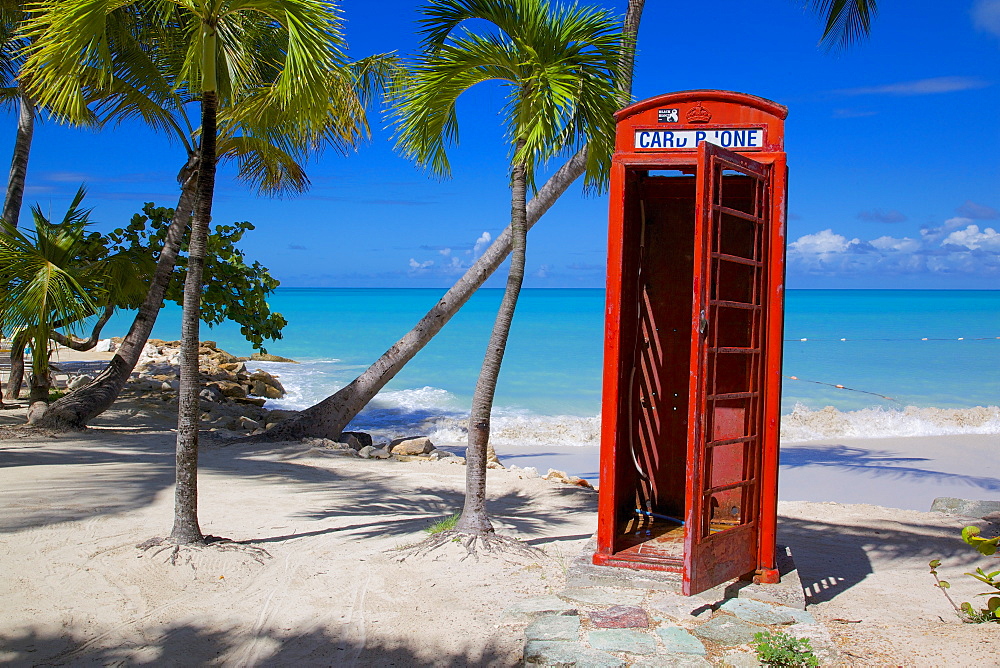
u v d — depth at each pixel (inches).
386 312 2970.0
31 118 546.9
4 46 475.2
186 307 213.5
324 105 226.1
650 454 238.8
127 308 567.8
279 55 307.9
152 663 151.1
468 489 229.3
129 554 207.2
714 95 188.5
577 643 156.2
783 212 185.0
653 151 192.5
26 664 148.6
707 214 166.1
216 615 174.6
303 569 204.5
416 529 247.3
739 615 171.2
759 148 186.4
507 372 1000.2
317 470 362.9
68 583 188.5
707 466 172.9
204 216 209.9
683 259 235.8
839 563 230.8
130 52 397.4
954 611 185.6
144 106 416.5
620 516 233.0
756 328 188.7
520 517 278.4
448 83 224.7
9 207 537.6
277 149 421.4
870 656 152.9
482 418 227.5
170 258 490.6
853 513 303.6
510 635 164.1
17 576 192.1
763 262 187.3
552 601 180.2
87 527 235.5
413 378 943.7
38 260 415.5
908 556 240.2
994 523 285.1
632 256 229.5
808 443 558.3
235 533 240.7
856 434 586.9
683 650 153.0
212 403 576.4
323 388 828.0
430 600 183.9
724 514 219.8
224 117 244.5
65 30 187.3
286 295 6973.4
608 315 196.2
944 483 430.9
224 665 151.4
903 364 1035.9
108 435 426.6
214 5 203.0
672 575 190.1
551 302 4197.8
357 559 213.2
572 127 226.1
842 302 4180.6
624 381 228.1
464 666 151.3
